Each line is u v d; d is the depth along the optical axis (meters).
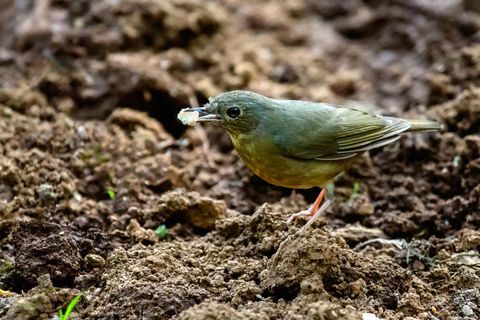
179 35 15.99
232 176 13.09
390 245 11.03
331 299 9.14
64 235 10.25
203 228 11.34
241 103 10.04
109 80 14.62
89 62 15.02
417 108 14.95
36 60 15.10
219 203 11.53
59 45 15.09
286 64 16.48
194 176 13.15
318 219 10.56
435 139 13.09
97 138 13.19
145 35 15.74
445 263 10.41
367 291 9.61
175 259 10.07
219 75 15.61
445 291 9.91
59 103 14.41
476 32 16.77
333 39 17.66
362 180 12.80
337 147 10.34
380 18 17.75
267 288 9.32
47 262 9.80
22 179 11.95
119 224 11.34
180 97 14.60
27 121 13.45
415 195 12.53
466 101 13.48
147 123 13.88
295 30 17.72
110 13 15.67
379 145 10.55
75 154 12.71
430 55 16.72
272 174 10.41
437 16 17.19
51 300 9.11
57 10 15.77
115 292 9.20
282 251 9.57
